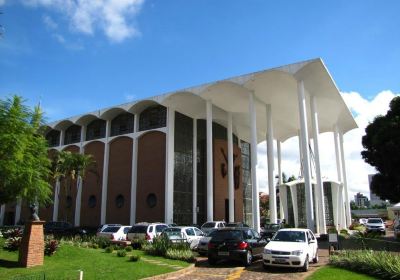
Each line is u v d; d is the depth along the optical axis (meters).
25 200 17.11
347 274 11.94
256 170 31.06
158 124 37.66
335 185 37.81
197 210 38.50
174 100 36.16
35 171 15.83
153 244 18.12
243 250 15.41
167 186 35.09
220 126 44.81
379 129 26.94
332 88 32.41
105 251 17.64
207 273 13.73
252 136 31.78
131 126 39.81
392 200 29.72
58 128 46.28
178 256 16.45
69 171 35.12
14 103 15.34
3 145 14.21
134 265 13.62
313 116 33.03
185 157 38.16
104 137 41.72
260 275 13.23
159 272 12.70
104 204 39.12
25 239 12.61
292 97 34.91
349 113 39.44
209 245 15.94
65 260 13.91
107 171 40.16
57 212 43.34
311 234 16.52
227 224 28.34
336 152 42.59
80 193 41.88
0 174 14.23
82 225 40.50
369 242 24.73
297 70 28.25
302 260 13.99
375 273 11.78
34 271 11.64
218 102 36.50
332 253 16.19
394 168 25.69
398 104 27.73
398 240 27.38
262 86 32.25
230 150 38.03
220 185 42.62
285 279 12.31
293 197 37.94
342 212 39.03
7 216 48.84
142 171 37.38
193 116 39.81
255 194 30.56
